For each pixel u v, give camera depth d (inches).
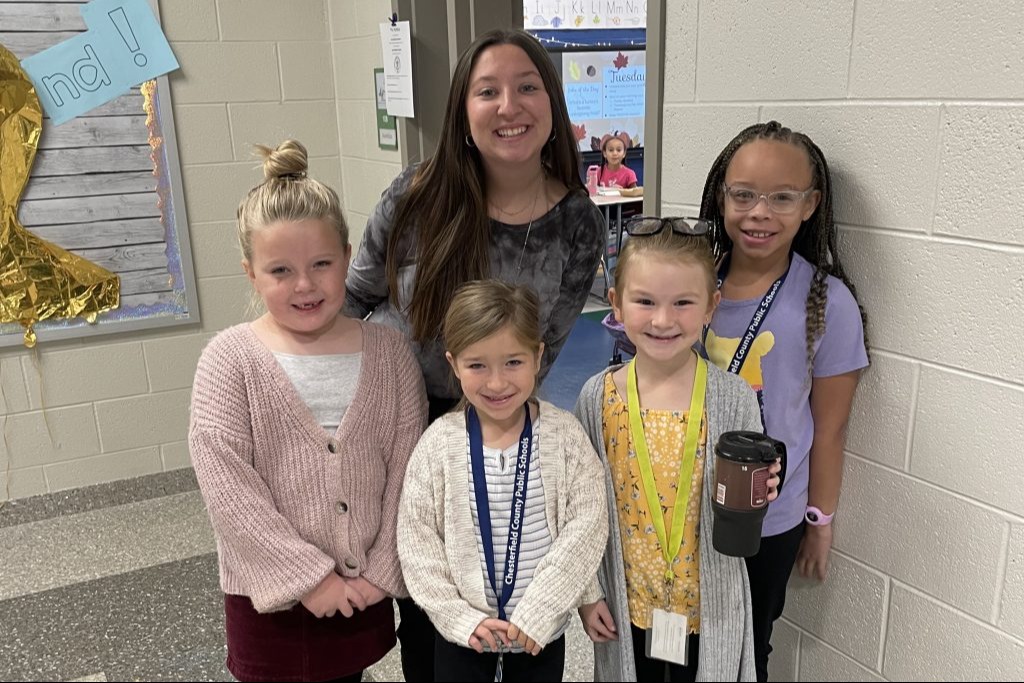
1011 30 44.2
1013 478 49.2
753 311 56.6
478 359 48.8
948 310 50.6
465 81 53.9
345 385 51.5
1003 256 47.1
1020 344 47.3
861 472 58.7
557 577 49.6
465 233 56.0
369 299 64.4
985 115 46.3
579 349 177.2
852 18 52.1
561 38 190.1
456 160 55.7
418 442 53.4
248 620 51.8
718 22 61.2
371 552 52.1
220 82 98.6
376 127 107.9
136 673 68.1
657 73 67.2
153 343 97.6
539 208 59.2
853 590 61.2
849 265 56.2
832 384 56.2
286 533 49.0
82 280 92.1
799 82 56.3
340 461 50.4
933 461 53.6
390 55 99.0
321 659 52.7
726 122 62.4
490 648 49.4
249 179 102.4
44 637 69.8
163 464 95.8
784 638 68.2
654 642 54.3
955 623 54.4
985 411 49.8
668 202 69.6
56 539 80.0
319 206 49.1
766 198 52.6
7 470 86.9
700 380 52.9
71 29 88.3
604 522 52.3
